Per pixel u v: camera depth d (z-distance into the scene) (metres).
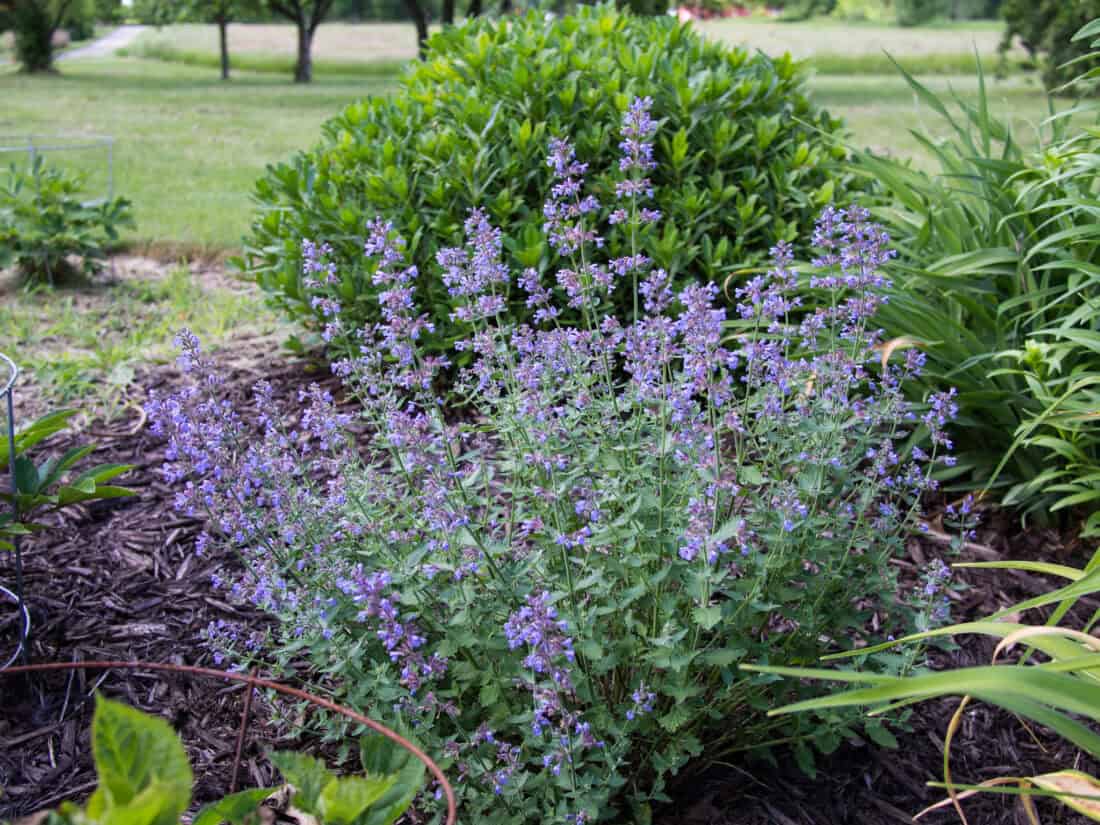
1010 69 25.94
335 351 4.62
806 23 45.75
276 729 2.55
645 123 2.49
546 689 1.95
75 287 6.55
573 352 2.56
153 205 9.12
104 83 26.39
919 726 2.67
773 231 4.30
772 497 2.42
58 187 6.61
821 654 2.42
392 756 1.75
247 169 11.48
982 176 3.92
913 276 3.95
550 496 2.25
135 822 1.18
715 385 2.24
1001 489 3.65
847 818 2.37
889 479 2.57
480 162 4.23
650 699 2.09
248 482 2.40
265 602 2.23
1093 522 3.26
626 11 5.23
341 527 2.47
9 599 3.07
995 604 3.15
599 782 2.00
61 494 2.75
